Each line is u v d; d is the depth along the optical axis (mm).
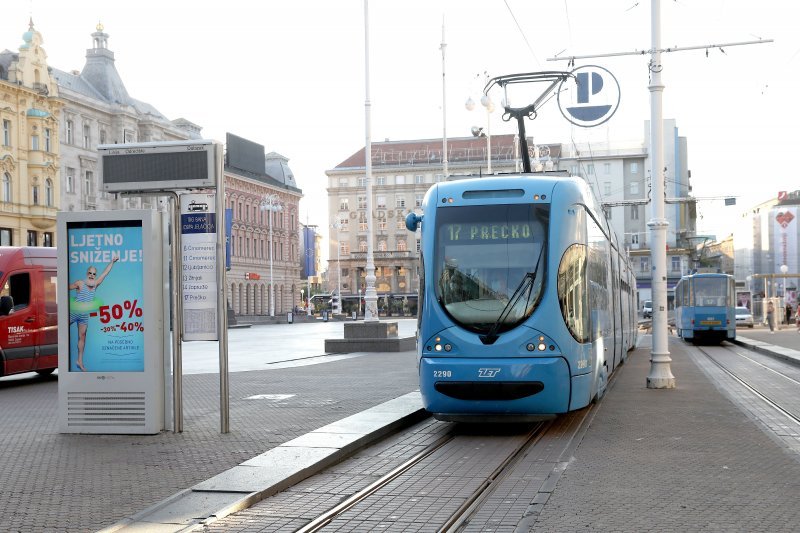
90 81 78875
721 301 39000
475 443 10812
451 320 11570
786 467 8852
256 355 29359
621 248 24938
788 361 25734
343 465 9375
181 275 11180
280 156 111875
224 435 10781
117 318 11117
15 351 19109
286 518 6910
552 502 7371
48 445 10258
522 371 11195
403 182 121625
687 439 10773
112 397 11062
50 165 66875
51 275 20359
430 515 7023
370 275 29812
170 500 7332
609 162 100125
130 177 11117
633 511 6980
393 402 14008
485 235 11891
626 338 27047
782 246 90688
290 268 111188
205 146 10961
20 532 6363
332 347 29141
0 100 62625
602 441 10727
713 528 6406
